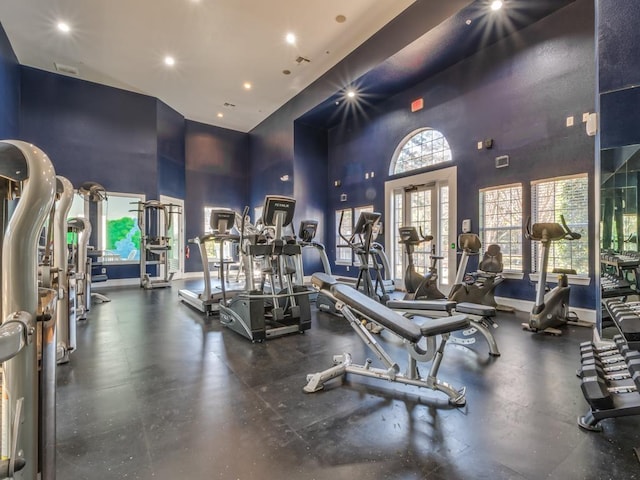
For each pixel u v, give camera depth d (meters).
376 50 5.63
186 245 9.40
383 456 1.59
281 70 6.85
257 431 1.80
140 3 4.90
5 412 0.78
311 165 8.53
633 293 2.81
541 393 2.22
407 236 5.08
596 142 3.07
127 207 7.77
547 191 4.51
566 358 2.87
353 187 7.95
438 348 2.16
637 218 2.80
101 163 7.40
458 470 1.49
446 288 5.83
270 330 3.59
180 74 7.00
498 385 2.34
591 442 1.69
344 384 2.39
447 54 5.32
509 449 1.63
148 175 8.00
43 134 6.78
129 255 7.90
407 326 1.97
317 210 8.63
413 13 4.96
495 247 4.55
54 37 5.71
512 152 4.84
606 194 2.89
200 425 1.87
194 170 9.68
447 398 2.15
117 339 3.51
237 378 2.51
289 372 2.62
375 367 2.73
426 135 6.23
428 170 6.14
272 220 3.86
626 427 1.81
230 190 10.36
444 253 5.91
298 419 1.92
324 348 3.21
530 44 4.63
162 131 8.37
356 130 7.85
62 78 6.99
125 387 2.35
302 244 4.80
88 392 2.27
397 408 2.04
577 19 4.17
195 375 2.56
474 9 4.30
